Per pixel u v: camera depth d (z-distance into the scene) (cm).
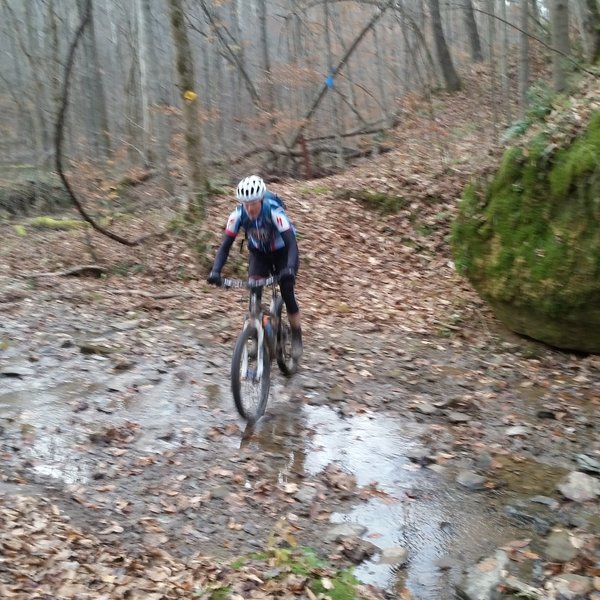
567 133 760
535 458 520
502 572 382
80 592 339
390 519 440
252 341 560
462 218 838
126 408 575
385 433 556
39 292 938
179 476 475
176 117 1702
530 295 743
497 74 2050
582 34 1497
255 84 2305
